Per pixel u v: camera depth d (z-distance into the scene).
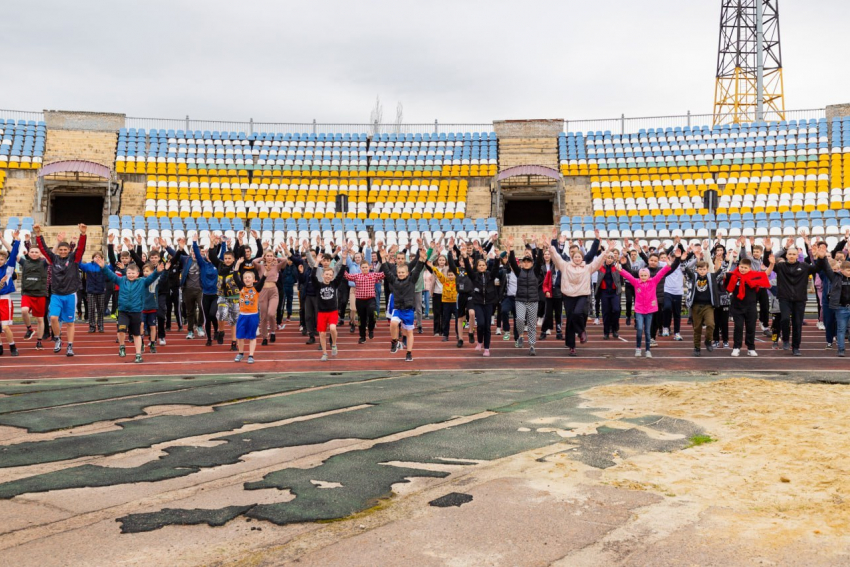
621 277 15.19
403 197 32.94
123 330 11.80
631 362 11.77
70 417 7.09
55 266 12.34
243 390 8.78
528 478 5.00
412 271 11.98
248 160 34.16
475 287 12.52
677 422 6.75
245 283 11.66
